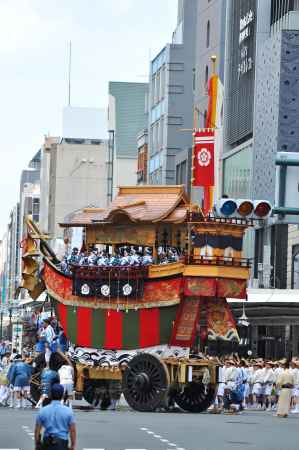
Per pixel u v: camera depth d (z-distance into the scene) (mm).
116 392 65125
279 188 49594
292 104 113312
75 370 64375
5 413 60938
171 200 64188
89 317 64375
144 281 63000
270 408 74500
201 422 56031
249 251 122312
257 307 95438
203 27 145000
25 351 76125
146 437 46750
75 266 64625
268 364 75188
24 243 67062
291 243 114938
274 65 115250
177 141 157000
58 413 29359
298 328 106625
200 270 62250
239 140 128375
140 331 63125
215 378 63406
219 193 131000
